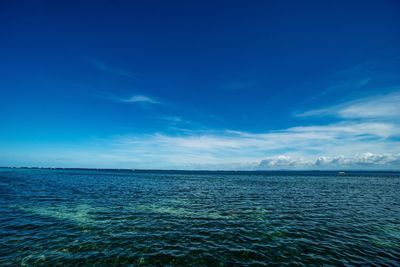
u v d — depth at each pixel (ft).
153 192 148.97
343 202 115.14
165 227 65.87
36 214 77.46
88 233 58.90
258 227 67.26
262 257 46.16
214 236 58.65
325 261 44.50
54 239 53.98
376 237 59.00
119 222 70.08
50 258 43.93
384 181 326.65
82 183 208.03
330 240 56.44
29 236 55.62
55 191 138.92
